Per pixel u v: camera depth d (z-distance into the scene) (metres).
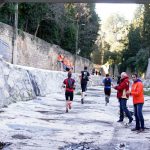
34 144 9.69
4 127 11.76
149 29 65.44
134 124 14.01
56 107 18.89
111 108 19.92
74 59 57.97
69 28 57.28
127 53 84.75
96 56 109.25
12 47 29.36
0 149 8.98
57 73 30.94
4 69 18.41
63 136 10.97
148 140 10.80
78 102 22.78
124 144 10.11
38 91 23.39
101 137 11.06
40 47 38.09
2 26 27.52
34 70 24.11
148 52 64.12
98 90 40.44
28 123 12.81
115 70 99.00
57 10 45.69
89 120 14.61
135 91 12.46
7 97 17.52
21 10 38.12
